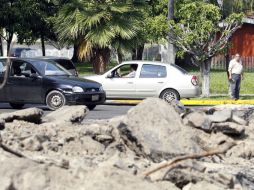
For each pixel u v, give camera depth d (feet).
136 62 168.96
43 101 143.23
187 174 48.73
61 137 63.41
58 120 75.87
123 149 60.18
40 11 301.02
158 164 52.80
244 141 71.20
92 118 127.65
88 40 222.69
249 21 327.47
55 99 142.51
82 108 78.23
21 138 60.23
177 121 59.31
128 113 59.77
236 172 57.16
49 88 142.41
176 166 49.62
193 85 166.40
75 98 141.49
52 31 305.73
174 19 203.00
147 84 166.81
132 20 222.28
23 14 298.35
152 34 189.88
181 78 166.20
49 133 64.59
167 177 48.08
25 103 144.36
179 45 187.73
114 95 168.14
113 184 38.65
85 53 226.17
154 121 58.85
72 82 142.61
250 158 68.90
